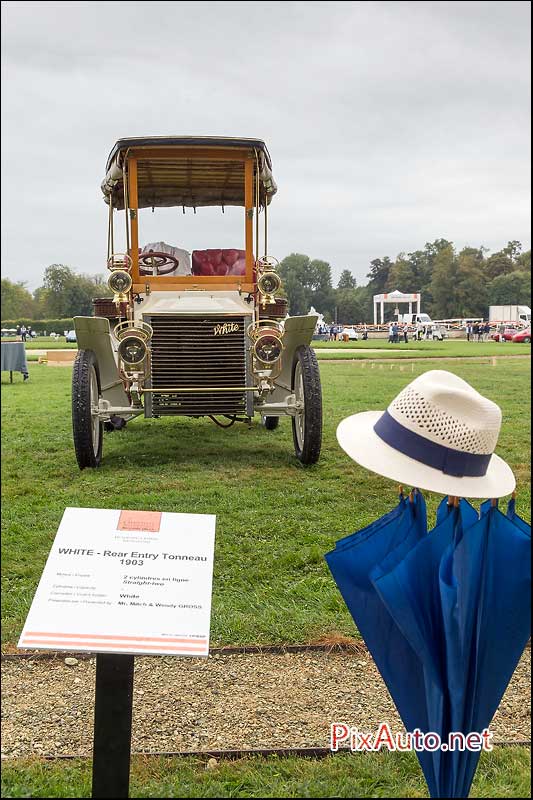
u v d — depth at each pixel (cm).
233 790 256
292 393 768
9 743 290
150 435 959
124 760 227
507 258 8281
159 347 714
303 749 281
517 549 213
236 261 791
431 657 208
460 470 220
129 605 211
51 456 820
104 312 818
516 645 216
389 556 219
